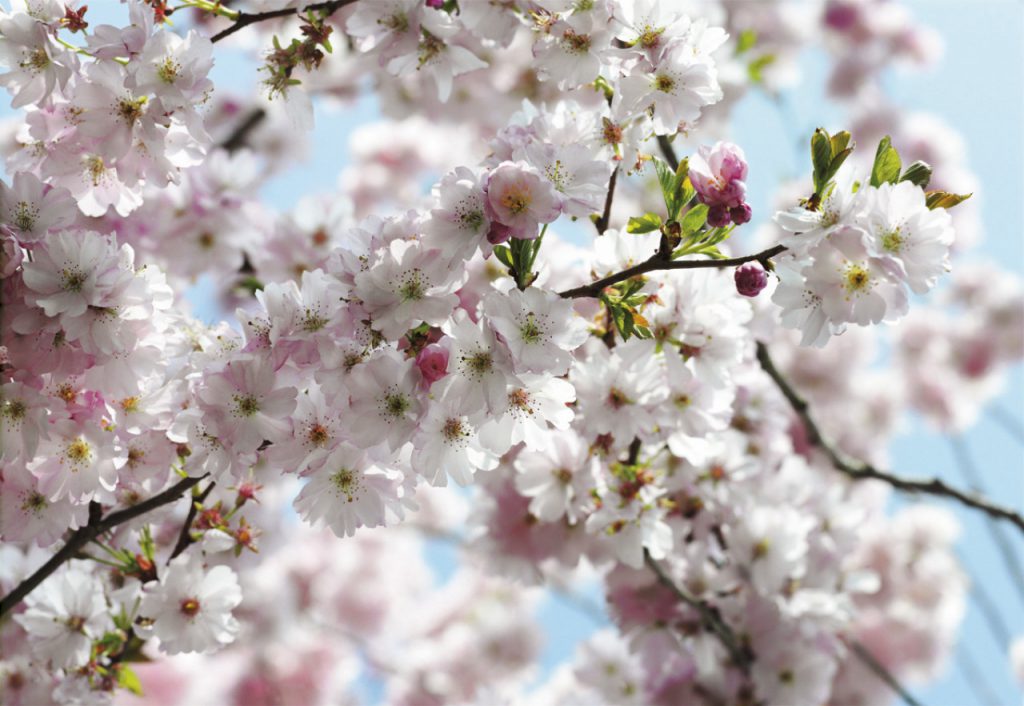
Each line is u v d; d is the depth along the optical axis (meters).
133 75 1.03
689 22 1.05
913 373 2.63
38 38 1.04
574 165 1.02
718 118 1.80
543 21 1.06
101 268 1.02
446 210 0.99
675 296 1.09
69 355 1.02
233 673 2.07
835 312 0.98
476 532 1.31
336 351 0.99
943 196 0.99
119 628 1.14
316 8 1.11
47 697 1.16
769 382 1.33
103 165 1.07
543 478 1.16
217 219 1.38
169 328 1.07
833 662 1.32
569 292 1.02
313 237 1.41
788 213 0.98
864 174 1.01
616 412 1.11
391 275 0.99
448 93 1.14
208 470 1.02
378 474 1.02
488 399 0.98
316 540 2.33
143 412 1.05
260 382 1.00
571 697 1.64
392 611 2.33
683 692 1.34
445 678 2.32
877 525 1.95
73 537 1.08
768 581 1.27
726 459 1.25
